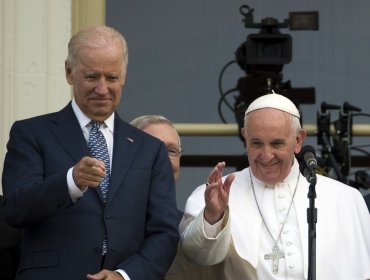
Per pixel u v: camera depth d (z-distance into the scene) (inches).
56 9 925.8
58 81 920.3
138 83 1012.5
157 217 696.4
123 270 676.7
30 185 674.8
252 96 996.6
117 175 693.9
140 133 716.0
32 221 672.4
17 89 913.5
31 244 682.8
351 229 750.5
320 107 992.2
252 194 763.4
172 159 804.6
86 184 655.8
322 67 1018.7
